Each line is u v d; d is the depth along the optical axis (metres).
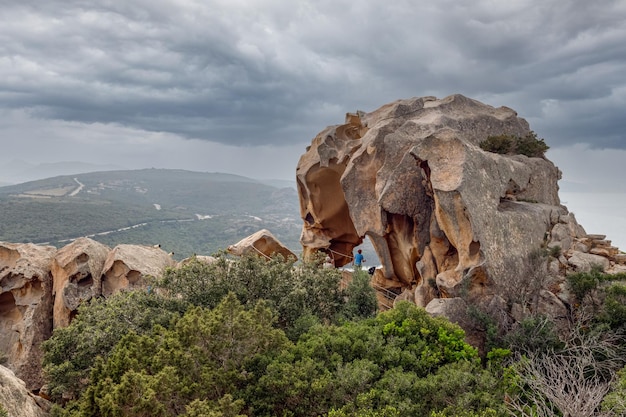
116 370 14.36
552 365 15.16
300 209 42.12
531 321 18.20
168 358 14.02
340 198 39.06
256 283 20.67
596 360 17.08
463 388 13.62
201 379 13.75
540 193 27.20
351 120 38.59
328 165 37.12
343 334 16.16
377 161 28.69
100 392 13.48
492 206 21.88
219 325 14.87
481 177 22.20
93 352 17.50
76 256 29.50
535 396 14.48
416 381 13.88
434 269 24.80
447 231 21.95
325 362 14.97
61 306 28.36
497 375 15.85
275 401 13.83
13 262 31.75
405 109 31.22
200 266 21.00
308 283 21.44
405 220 27.02
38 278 30.25
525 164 26.75
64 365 17.14
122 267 29.17
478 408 13.03
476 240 20.52
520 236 22.17
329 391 13.61
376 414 12.10
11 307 30.39
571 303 19.95
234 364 14.52
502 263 20.80
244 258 21.34
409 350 15.78
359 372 13.74
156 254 31.50
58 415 14.37
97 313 19.16
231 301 15.84
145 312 18.84
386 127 29.11
